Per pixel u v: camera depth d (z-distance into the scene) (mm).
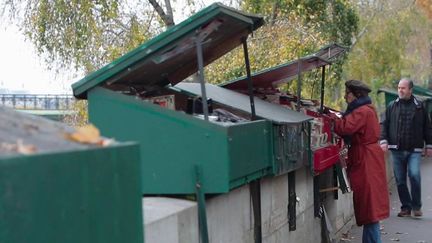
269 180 5629
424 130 10281
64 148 2365
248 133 4609
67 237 2301
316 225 7414
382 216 7141
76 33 15086
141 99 4586
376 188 7090
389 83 30922
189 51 4711
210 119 4855
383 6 30719
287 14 16062
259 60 14406
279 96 7312
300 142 5996
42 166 2188
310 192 7129
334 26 18953
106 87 4508
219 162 4160
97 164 2477
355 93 7223
